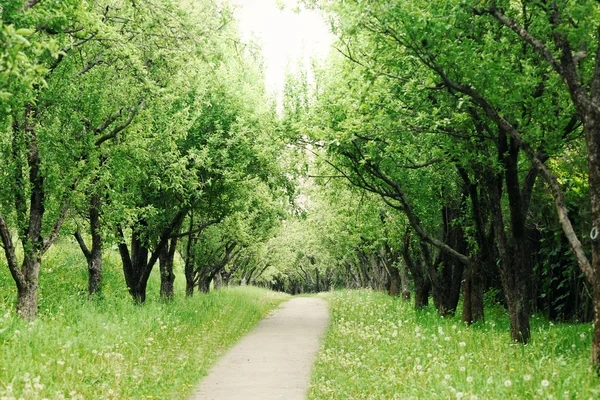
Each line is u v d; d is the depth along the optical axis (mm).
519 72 10445
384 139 12680
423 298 22516
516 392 6750
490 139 12055
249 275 64500
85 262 23500
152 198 19922
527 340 11477
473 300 16406
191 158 19062
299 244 60062
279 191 22422
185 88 16500
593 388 6703
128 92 15180
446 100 11164
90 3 12789
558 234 17875
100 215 17969
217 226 29438
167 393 8961
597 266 8008
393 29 9828
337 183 20469
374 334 13547
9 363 8367
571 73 8383
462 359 8578
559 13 8797
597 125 8109
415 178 16781
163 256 25094
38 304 16406
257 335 18750
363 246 30969
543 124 10539
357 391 8711
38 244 13539
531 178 11750
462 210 17484
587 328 13375
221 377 11086
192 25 14758
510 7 10953
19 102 9266
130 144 15586
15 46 6234
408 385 7992
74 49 13961
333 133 13688
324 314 28531
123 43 13711
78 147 14164
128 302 18844
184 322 17219
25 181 13805
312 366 12383
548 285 19422
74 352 9781
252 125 20500
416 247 23016
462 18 9469
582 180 14812
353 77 11758
